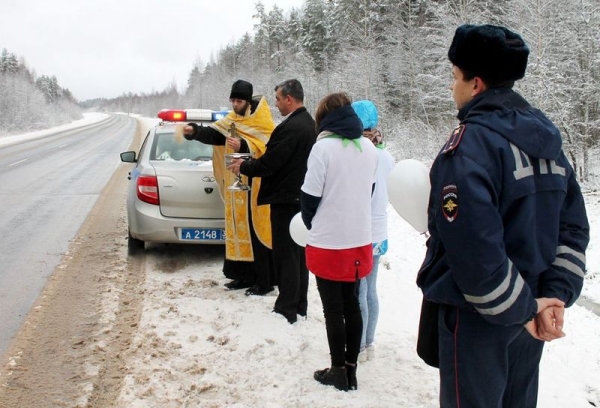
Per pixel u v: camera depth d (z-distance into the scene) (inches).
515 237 70.6
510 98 74.2
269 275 204.8
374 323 149.9
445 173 70.7
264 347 155.0
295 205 173.6
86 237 300.5
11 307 191.6
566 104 470.6
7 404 126.2
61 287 212.4
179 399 127.7
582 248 76.9
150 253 261.6
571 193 77.8
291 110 175.2
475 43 74.0
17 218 356.8
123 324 174.4
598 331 195.9
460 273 68.0
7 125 2089.1
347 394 130.4
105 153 944.3
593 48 492.7
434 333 82.9
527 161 70.0
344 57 1164.5
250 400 127.4
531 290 72.9
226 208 206.7
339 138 127.5
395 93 1011.3
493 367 74.1
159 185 233.5
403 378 140.0
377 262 147.9
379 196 144.8
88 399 128.4
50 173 633.0
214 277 224.5
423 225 91.9
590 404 141.6
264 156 170.1
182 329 167.9
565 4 495.2
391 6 1042.7
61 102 4247.0
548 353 173.3
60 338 163.9
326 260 128.2
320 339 162.9
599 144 533.0
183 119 274.1
